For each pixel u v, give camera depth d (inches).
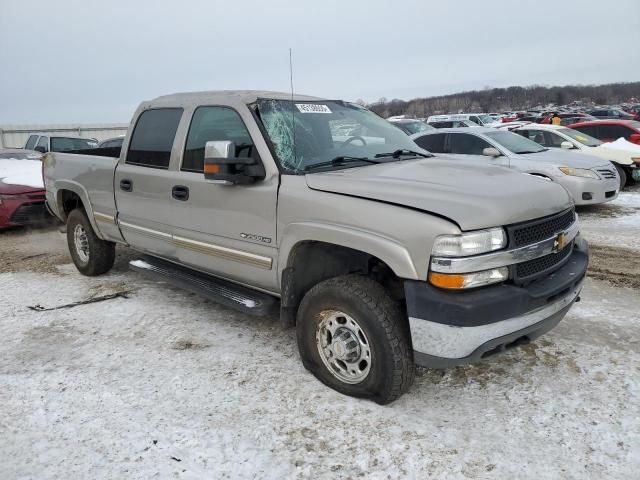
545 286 122.1
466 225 110.7
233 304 155.9
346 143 162.7
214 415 127.5
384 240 117.6
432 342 114.0
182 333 174.9
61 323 185.6
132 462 111.3
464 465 108.2
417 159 163.2
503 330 114.4
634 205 398.0
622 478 103.4
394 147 171.2
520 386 137.3
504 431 119.0
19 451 115.6
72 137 581.9
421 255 112.7
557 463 108.0
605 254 263.3
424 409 128.2
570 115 1333.7
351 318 126.1
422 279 113.6
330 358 135.2
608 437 115.5
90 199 217.3
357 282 125.4
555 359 151.0
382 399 125.8
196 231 167.2
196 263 173.2
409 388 126.7
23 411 130.3
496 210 115.4
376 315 120.1
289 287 142.0
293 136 151.4
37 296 215.6
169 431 121.4
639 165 455.5
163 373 148.2
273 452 113.8
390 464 109.1
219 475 107.1
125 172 193.3
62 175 236.4
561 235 127.8
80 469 109.3
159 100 188.2
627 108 1919.3
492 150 324.8
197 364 153.2
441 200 117.6
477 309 109.5
